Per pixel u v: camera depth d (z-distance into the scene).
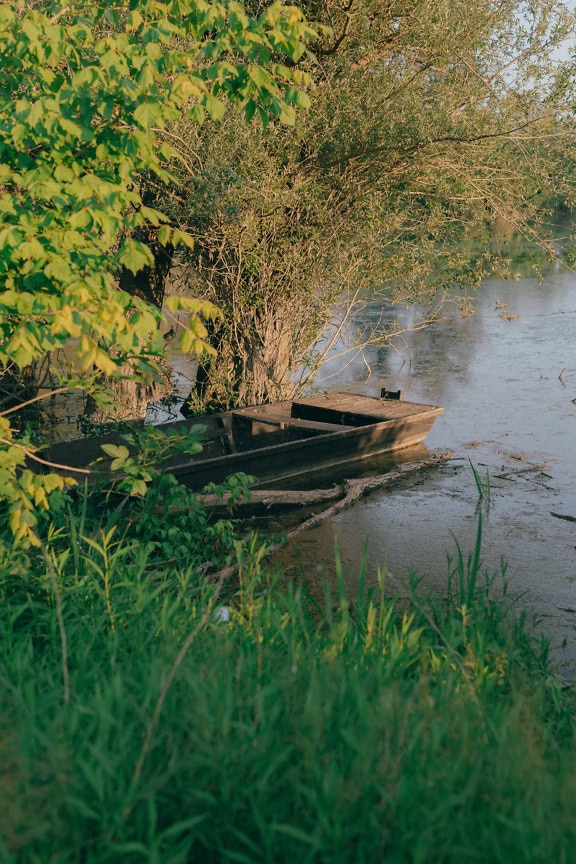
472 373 15.86
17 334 3.80
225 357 11.80
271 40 4.77
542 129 10.98
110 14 4.96
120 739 2.49
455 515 8.77
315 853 2.20
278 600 5.30
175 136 9.27
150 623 4.23
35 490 4.34
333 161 10.75
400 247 11.99
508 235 12.50
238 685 2.93
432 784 2.35
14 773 2.14
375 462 10.75
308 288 11.59
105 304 3.91
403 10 10.27
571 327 20.39
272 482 9.80
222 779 2.36
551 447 11.21
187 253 11.37
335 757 2.52
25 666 3.32
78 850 2.12
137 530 6.71
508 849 2.18
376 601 6.26
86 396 11.10
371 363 17.03
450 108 10.69
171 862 2.08
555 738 3.57
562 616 6.27
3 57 4.76
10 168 4.67
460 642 4.43
